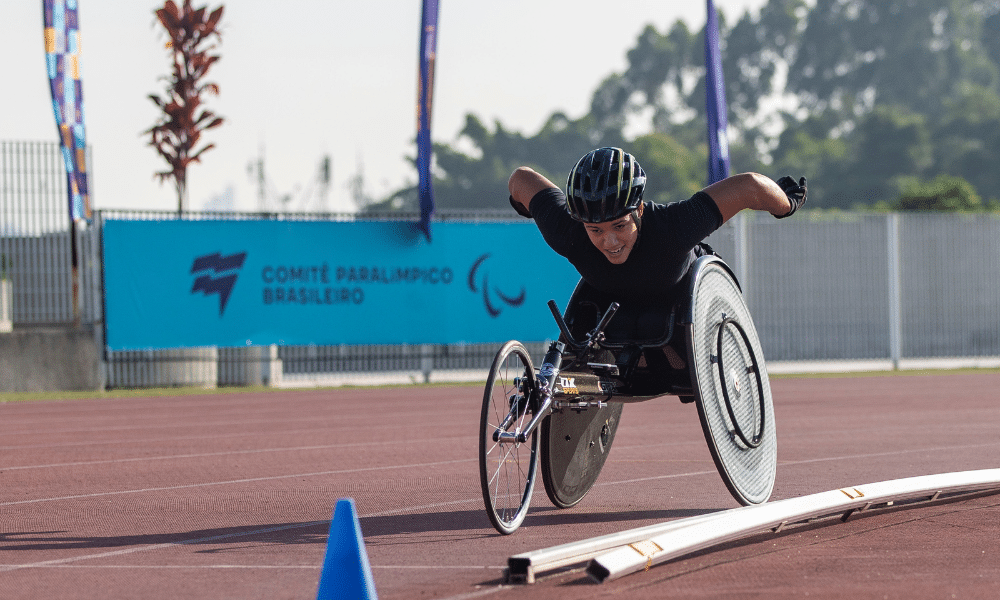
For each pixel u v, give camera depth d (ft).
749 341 20.65
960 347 74.54
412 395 53.93
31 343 56.39
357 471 26.43
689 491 22.72
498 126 401.29
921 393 50.80
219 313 57.00
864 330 72.49
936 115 360.89
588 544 15.28
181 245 56.59
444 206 388.16
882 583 14.12
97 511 21.04
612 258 18.58
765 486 20.27
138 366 58.59
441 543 17.34
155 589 14.51
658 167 314.55
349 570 12.66
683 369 20.29
